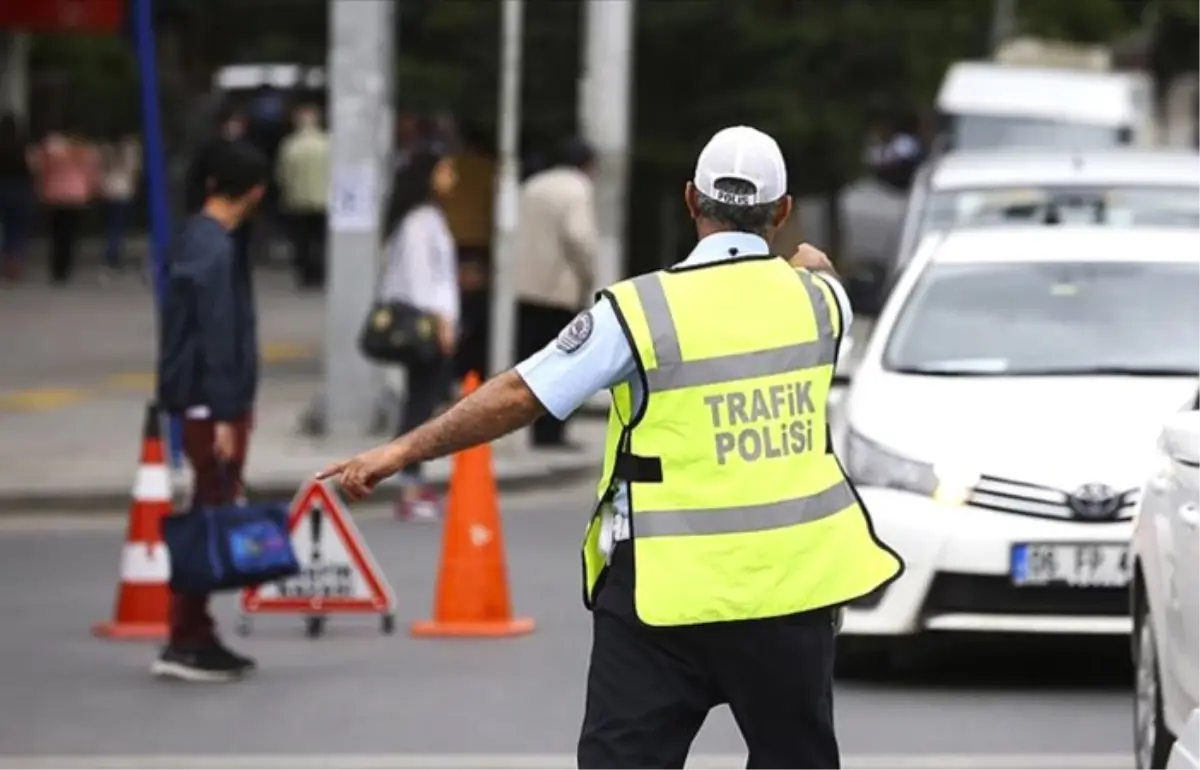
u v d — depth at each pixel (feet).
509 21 143.33
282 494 128.67
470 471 96.48
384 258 126.82
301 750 75.72
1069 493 80.89
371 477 49.37
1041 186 125.18
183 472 130.00
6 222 260.83
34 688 86.02
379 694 84.53
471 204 155.33
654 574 48.14
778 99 217.36
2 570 111.65
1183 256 95.20
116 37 320.50
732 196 49.65
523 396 48.60
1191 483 60.13
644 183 216.74
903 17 237.86
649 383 48.49
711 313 48.80
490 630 95.91
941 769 72.43
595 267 146.51
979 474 81.87
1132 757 74.02
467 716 80.69
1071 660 90.89
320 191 261.44
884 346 91.71
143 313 226.79
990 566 80.79
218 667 87.25
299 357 197.88
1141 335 91.04
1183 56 425.69
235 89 294.05
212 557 84.58
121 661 91.15
